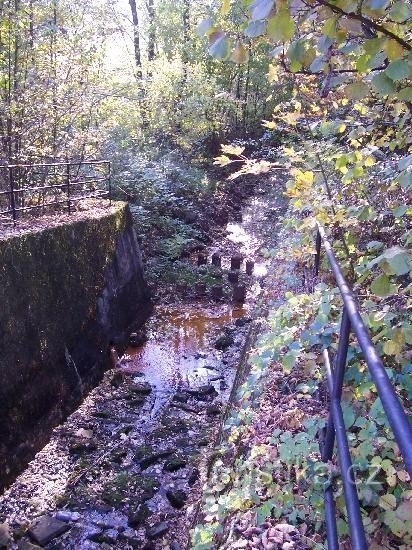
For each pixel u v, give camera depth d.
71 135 9.07
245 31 1.22
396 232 2.40
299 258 3.64
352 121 2.77
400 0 1.17
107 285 7.73
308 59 1.50
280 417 2.38
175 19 20.05
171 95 16.56
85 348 6.70
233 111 18.55
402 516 1.40
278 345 2.43
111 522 4.29
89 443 5.41
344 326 1.39
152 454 5.24
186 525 4.09
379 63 1.32
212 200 15.52
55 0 8.65
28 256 5.54
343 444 1.27
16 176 7.89
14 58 7.88
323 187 2.68
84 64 9.10
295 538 1.80
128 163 12.12
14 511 4.36
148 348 8.11
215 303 9.99
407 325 1.51
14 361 5.03
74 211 8.16
